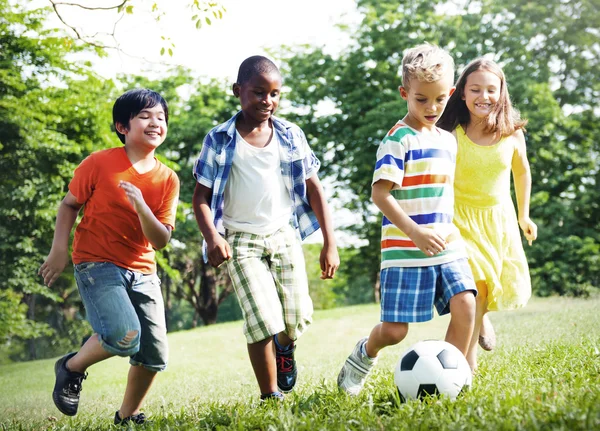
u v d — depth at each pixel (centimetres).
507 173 477
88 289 410
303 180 441
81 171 418
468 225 466
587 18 2634
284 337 445
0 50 2092
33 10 2094
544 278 2539
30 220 2231
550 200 2670
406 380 364
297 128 445
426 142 406
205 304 3469
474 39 2652
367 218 2981
